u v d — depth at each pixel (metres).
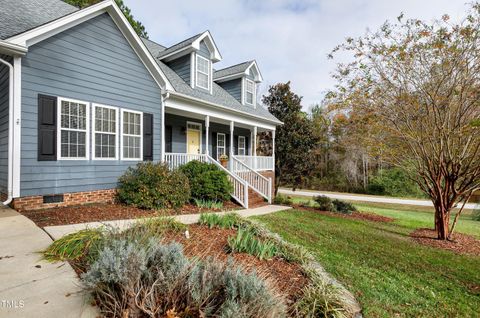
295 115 17.50
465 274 4.38
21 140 5.28
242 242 3.73
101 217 5.23
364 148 8.77
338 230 6.65
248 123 12.73
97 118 6.64
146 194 6.38
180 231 4.22
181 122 10.95
